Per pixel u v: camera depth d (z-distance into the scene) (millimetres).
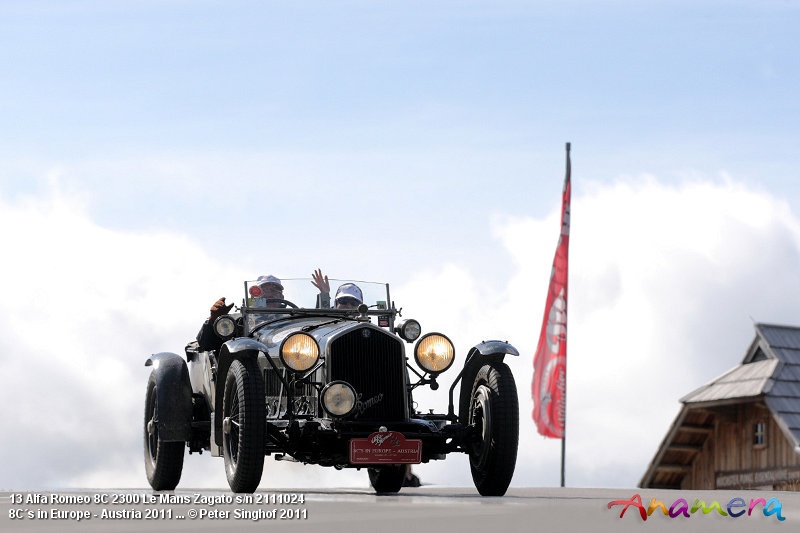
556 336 24719
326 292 13977
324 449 11539
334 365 11617
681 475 39906
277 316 13719
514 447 11586
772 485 36562
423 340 12062
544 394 23984
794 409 35250
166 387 13039
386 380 11766
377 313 13891
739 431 37812
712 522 6945
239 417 11125
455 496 11336
